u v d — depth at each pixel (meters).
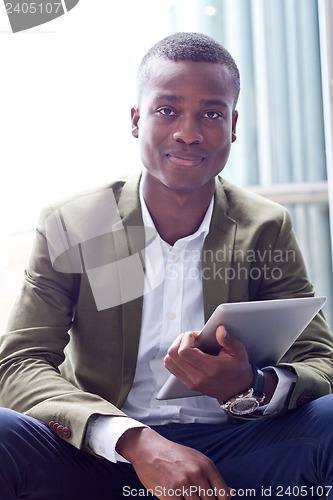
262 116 2.85
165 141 1.81
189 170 1.81
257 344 1.67
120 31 2.71
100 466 1.73
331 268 2.87
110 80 2.72
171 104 1.80
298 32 2.83
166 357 1.64
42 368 1.78
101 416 1.65
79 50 2.71
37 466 1.64
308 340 1.89
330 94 2.75
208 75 1.81
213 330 1.59
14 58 2.68
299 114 2.85
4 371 1.79
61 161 2.72
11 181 2.69
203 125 1.81
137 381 1.85
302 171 2.86
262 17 2.82
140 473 1.59
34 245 1.92
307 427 1.63
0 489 1.59
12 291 2.69
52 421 1.67
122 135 2.72
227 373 1.61
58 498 1.69
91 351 1.86
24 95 2.70
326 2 2.74
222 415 1.88
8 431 1.61
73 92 2.71
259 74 2.84
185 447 1.60
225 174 2.86
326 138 2.79
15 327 1.85
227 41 2.82
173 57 1.82
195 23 2.78
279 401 1.69
